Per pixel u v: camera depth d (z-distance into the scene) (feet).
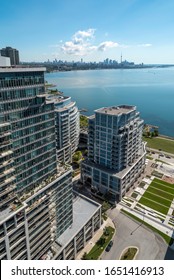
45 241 277.85
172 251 320.29
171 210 404.98
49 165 275.80
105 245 330.34
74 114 583.17
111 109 448.65
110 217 389.39
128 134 424.05
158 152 647.15
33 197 246.68
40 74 233.96
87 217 333.42
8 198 223.30
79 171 545.44
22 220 231.71
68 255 298.35
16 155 228.02
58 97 573.33
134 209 408.67
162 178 508.53
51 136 268.41
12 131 217.97
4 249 218.79
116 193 433.07
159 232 354.54
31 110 232.73
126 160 444.55
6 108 207.82
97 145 451.94
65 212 304.71
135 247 326.44
